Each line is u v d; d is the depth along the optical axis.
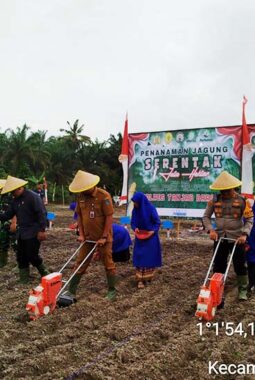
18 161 50.88
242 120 12.23
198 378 4.26
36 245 7.59
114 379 4.11
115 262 9.38
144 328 5.52
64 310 6.12
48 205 46.12
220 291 5.95
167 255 10.88
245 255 6.77
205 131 13.00
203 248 11.90
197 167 13.16
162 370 4.37
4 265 9.27
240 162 12.39
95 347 4.85
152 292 7.25
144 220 7.49
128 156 14.45
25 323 5.73
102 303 6.53
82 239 6.70
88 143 56.28
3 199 8.91
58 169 53.09
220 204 6.61
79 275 6.64
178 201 13.54
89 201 6.60
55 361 4.46
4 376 4.16
